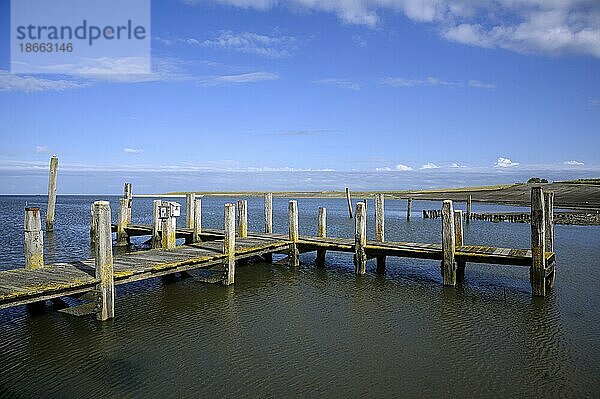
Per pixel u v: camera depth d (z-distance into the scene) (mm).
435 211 51062
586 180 89938
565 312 13477
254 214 59719
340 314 13281
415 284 16938
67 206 87250
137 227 27125
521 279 17578
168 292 15414
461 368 9625
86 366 9594
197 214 23734
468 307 14016
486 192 107000
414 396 8445
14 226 39875
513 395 8500
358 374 9305
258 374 9281
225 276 16391
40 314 12750
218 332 11656
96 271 12102
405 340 11219
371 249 18281
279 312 13430
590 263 20938
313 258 22109
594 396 8492
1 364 9680
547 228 16641
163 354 10219
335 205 92188
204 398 8320
